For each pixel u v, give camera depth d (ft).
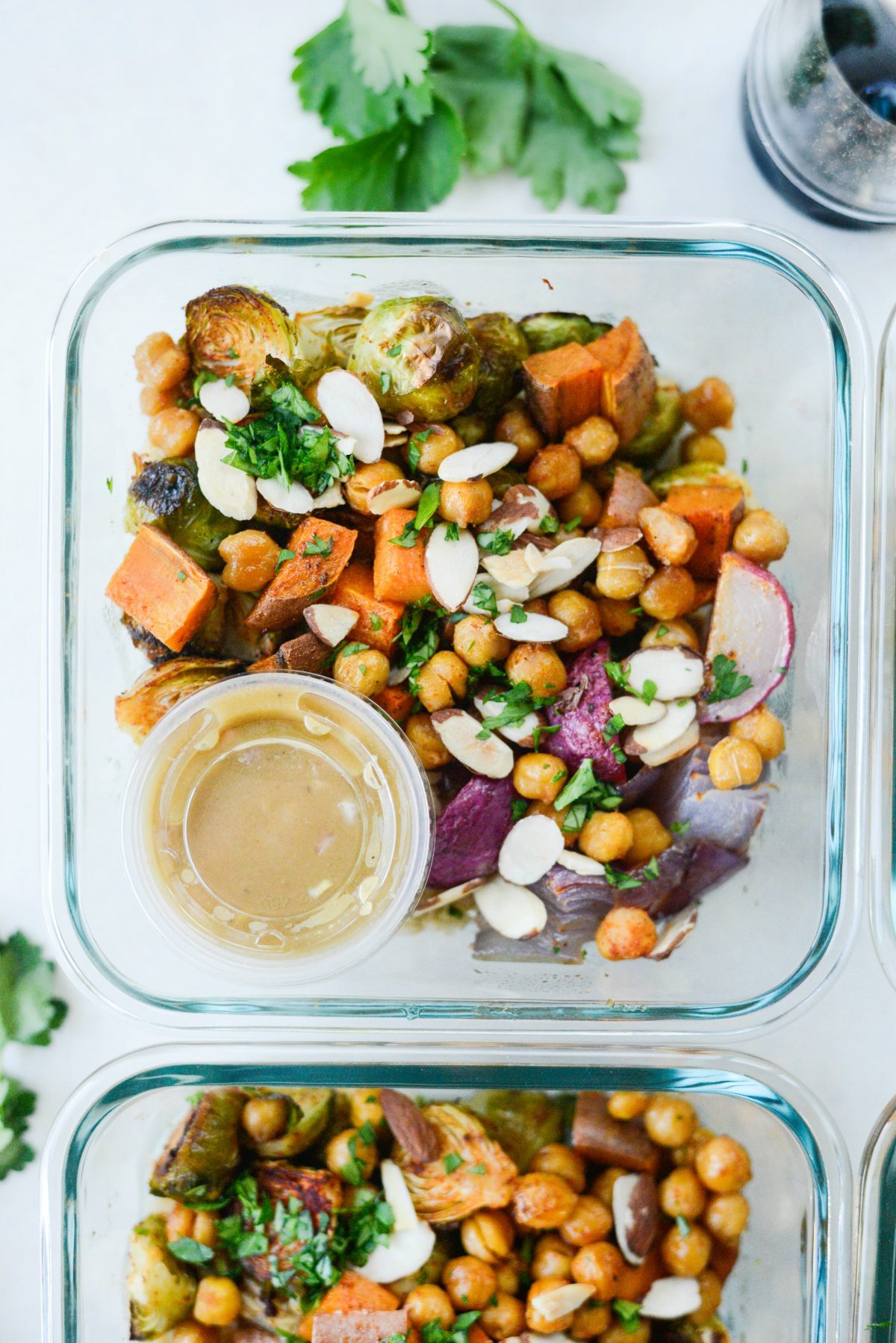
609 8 1.42
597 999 1.39
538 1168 1.40
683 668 1.33
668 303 1.38
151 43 1.42
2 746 1.43
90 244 1.42
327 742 1.32
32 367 1.42
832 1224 1.39
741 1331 1.40
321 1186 1.38
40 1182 1.40
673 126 1.42
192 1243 1.38
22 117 1.42
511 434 1.34
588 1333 1.39
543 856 1.34
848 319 1.36
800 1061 1.42
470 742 1.32
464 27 1.40
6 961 1.41
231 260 1.35
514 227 1.34
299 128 1.42
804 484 1.38
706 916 1.38
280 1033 1.38
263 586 1.32
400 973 1.38
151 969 1.38
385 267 1.36
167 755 1.32
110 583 1.33
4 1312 1.44
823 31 1.34
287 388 1.32
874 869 1.38
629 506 1.34
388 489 1.30
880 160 1.36
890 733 1.38
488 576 1.32
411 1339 1.36
